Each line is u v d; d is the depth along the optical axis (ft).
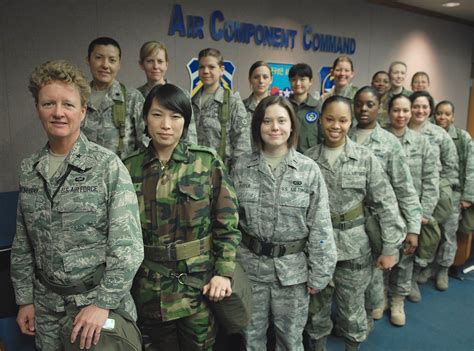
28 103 9.50
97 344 3.65
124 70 11.02
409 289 8.31
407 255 8.02
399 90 12.20
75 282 3.84
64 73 3.63
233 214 4.75
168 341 4.86
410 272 8.25
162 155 4.65
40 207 3.84
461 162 9.94
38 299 4.09
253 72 9.46
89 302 3.88
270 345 6.93
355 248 6.33
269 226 5.34
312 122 9.37
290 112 5.36
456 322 8.47
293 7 14.89
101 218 3.85
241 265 5.43
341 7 16.48
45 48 9.63
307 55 15.64
